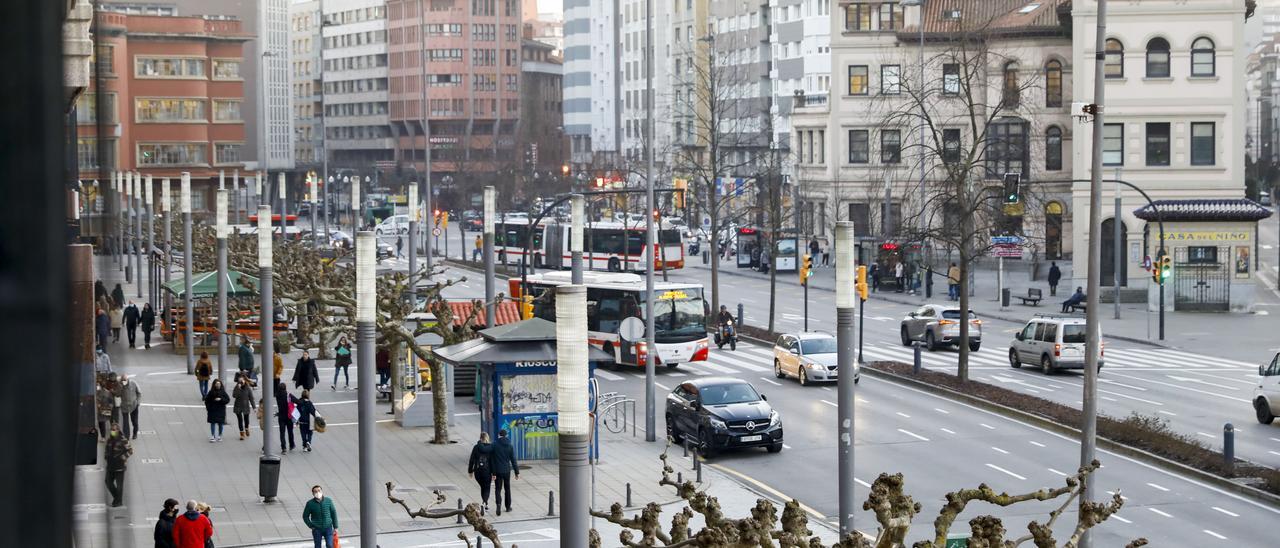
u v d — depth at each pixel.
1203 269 75.00
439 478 34.25
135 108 137.38
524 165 166.50
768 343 63.09
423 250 128.62
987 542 11.66
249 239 77.69
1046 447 37.78
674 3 183.12
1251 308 74.56
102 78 6.75
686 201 117.69
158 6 150.88
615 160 166.00
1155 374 52.22
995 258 97.94
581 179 150.12
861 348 53.12
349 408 45.72
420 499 31.81
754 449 38.56
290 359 57.72
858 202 101.75
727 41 168.88
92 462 6.63
